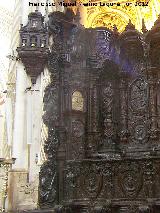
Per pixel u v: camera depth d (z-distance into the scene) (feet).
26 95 48.83
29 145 47.75
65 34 51.57
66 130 49.26
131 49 51.16
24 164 47.26
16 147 47.42
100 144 50.37
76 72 51.55
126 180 46.16
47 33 49.65
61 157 48.24
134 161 46.26
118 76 52.24
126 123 50.78
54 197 46.85
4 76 49.65
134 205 44.83
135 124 50.49
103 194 46.21
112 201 45.83
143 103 50.65
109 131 50.70
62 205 45.44
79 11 56.59
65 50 51.19
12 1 51.70
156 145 48.60
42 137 47.91
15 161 47.09
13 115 48.55
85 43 52.75
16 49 48.85
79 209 46.70
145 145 49.29
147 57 50.80
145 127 49.90
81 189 46.96
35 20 49.96
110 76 52.34
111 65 52.08
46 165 47.21
